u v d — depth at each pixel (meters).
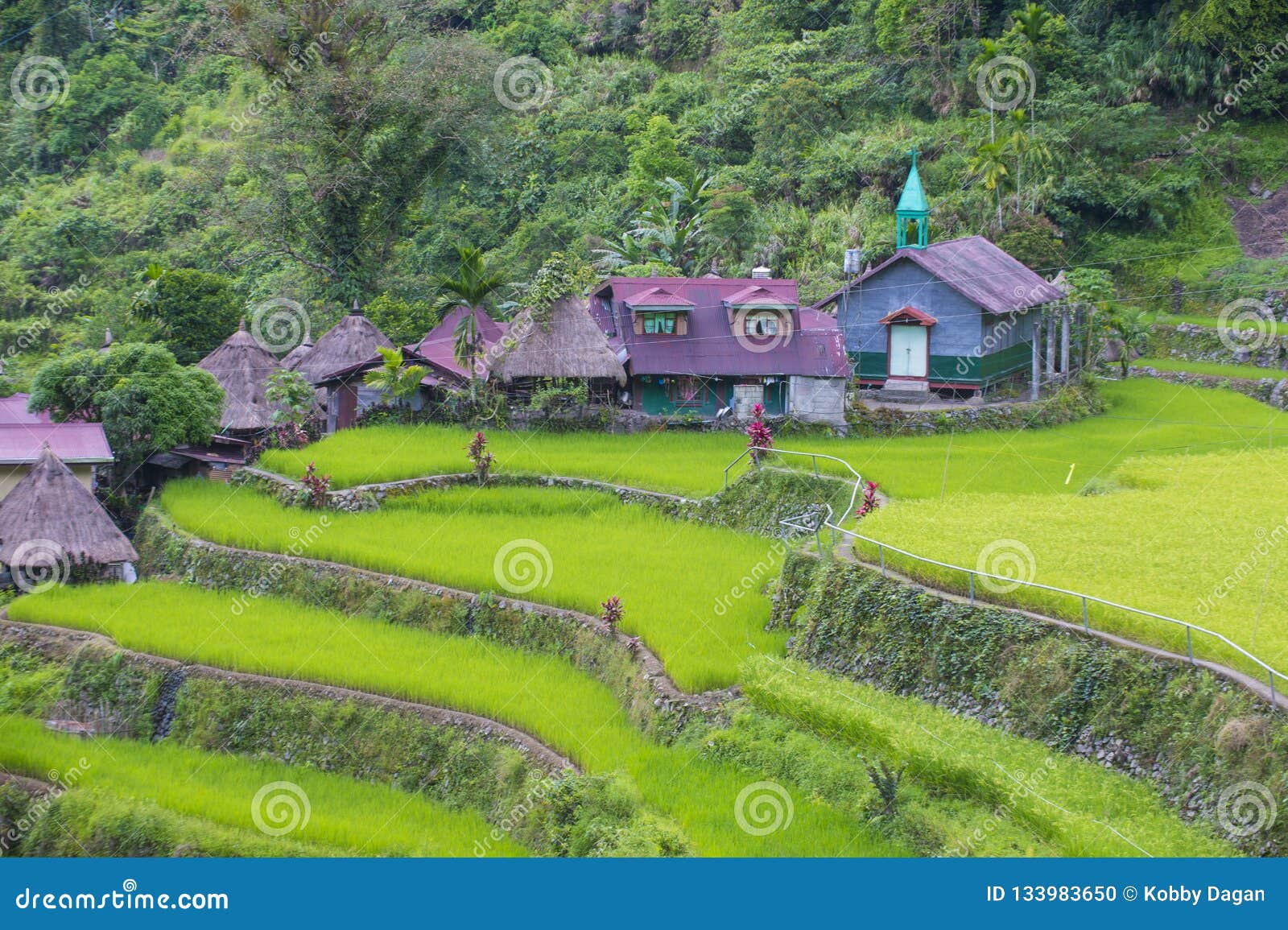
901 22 66.56
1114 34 63.94
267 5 62.19
